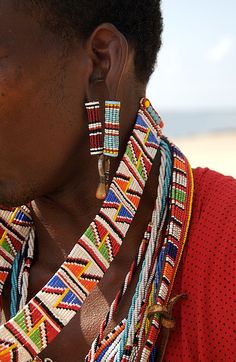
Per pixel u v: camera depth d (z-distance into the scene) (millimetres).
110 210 893
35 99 852
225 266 866
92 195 921
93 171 910
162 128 947
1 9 840
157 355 875
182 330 871
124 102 905
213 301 862
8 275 976
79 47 864
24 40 842
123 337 871
